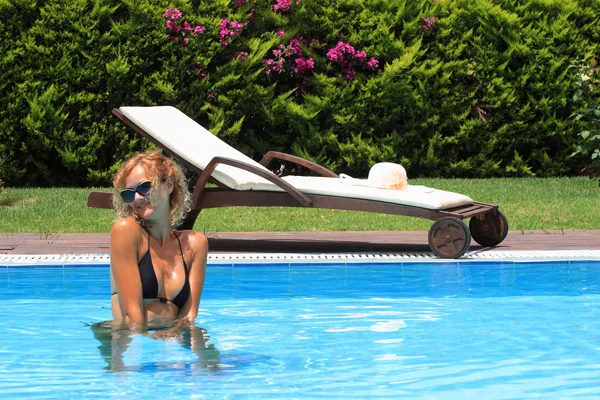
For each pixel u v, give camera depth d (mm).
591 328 5555
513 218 10664
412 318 5875
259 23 15578
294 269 7297
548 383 4254
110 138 14805
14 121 14344
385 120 15695
